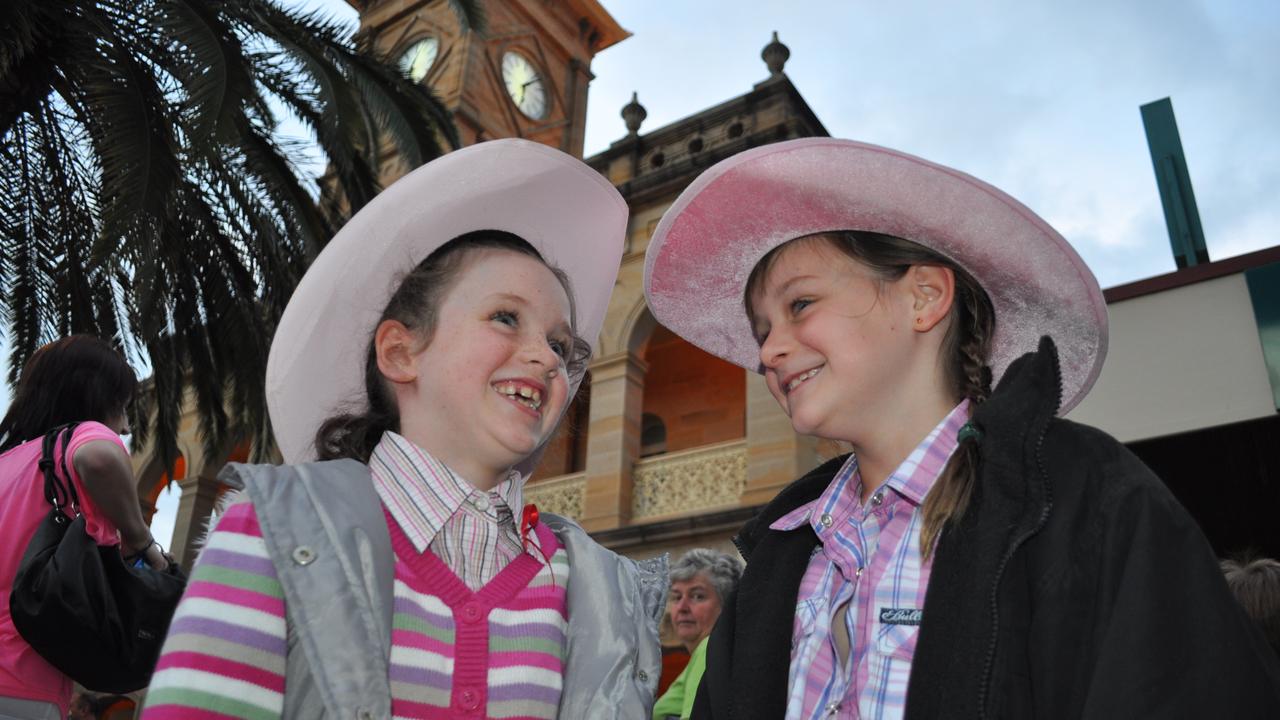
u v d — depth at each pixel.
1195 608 1.02
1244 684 0.98
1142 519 1.10
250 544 1.20
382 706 1.12
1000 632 1.12
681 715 3.19
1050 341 1.31
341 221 7.36
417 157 7.48
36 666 1.80
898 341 1.48
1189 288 5.49
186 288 6.87
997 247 1.51
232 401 7.75
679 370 16.03
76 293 6.74
